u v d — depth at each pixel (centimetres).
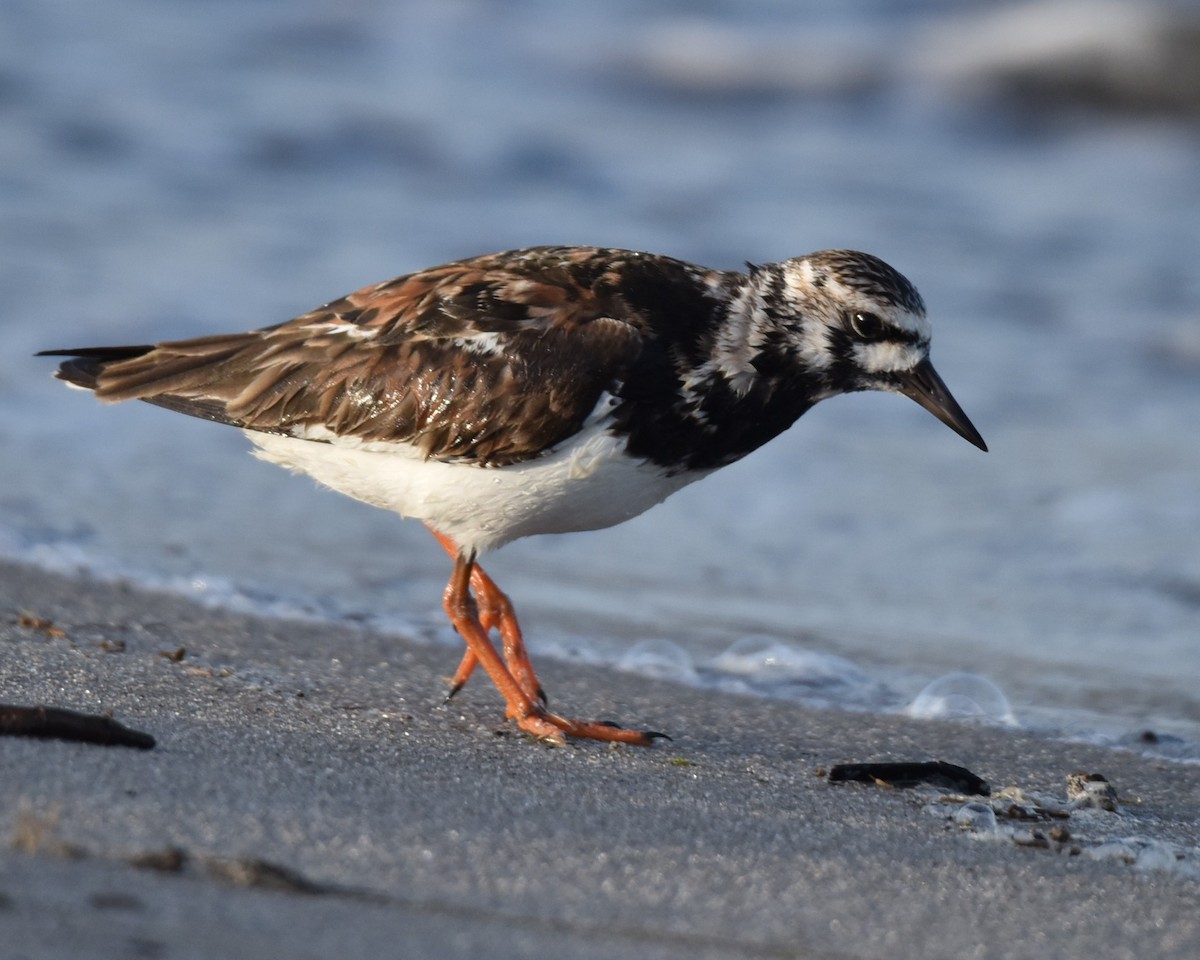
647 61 3111
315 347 941
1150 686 1128
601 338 897
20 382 1636
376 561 1332
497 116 2742
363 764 811
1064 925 668
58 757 728
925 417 1742
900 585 1336
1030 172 2688
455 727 928
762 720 1028
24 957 514
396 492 939
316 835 675
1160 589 1323
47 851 607
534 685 984
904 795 863
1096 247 2231
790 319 930
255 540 1348
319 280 1933
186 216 2156
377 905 604
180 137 2453
